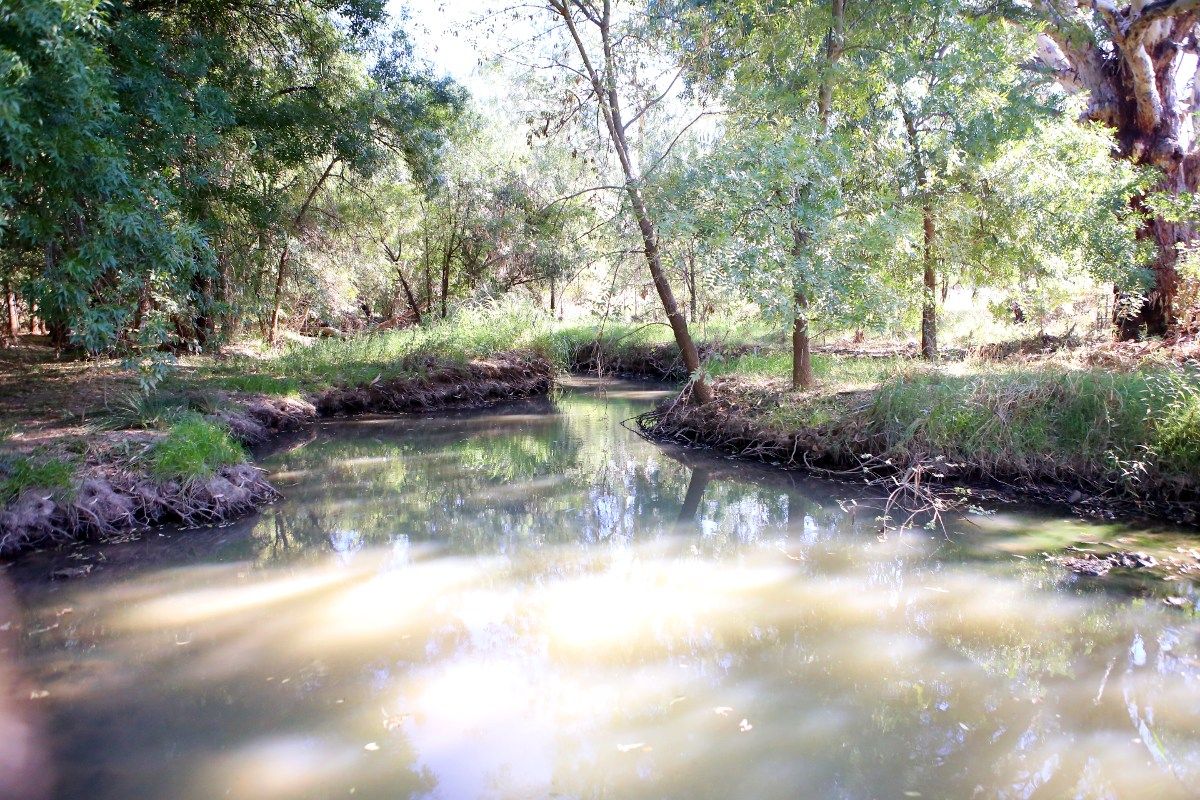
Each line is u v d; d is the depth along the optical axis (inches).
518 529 297.3
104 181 245.4
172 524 283.0
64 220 259.8
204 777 137.8
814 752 145.8
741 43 390.9
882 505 300.7
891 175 391.9
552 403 622.5
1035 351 471.2
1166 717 153.5
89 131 236.8
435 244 934.4
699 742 149.5
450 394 607.5
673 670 179.9
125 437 303.9
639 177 375.2
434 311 856.9
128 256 268.1
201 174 439.8
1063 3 472.1
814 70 356.5
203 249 299.6
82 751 146.2
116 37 348.2
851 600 215.8
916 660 180.7
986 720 155.6
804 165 327.3
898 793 132.5
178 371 524.1
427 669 180.7
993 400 320.5
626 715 160.2
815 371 440.5
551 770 140.3
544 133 429.4
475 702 165.5
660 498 339.9
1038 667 175.6
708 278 349.7
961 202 402.6
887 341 619.8
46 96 214.1
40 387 426.0
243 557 259.4
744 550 264.2
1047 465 296.8
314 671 179.6
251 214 555.5
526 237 490.6
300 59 574.9
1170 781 133.6
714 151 346.3
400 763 142.5
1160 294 464.1
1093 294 547.2
